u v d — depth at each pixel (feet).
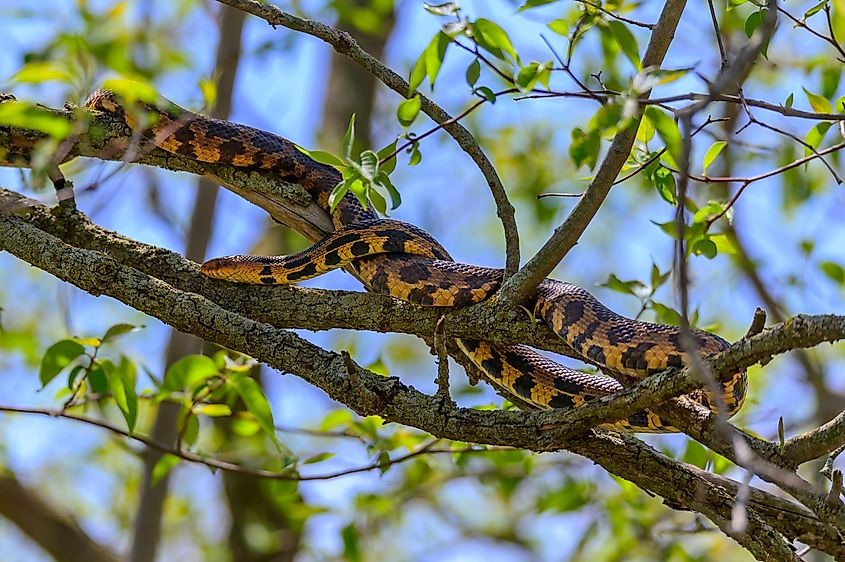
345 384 26.71
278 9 27.94
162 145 32.96
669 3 25.22
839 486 23.89
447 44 25.27
